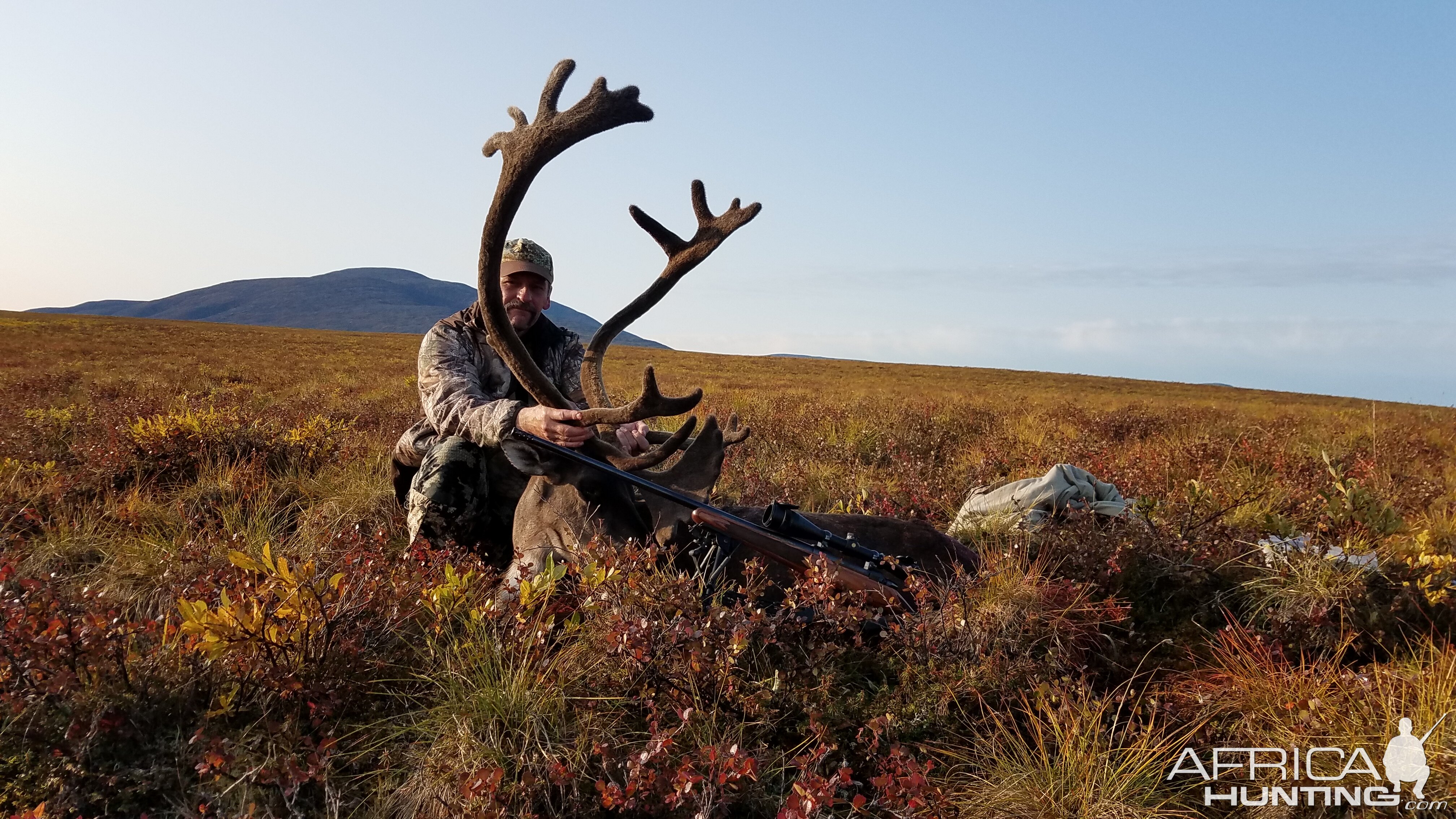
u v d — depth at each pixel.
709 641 2.80
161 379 19.89
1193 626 3.61
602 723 2.69
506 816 2.27
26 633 2.57
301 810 2.36
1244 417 16.00
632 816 2.32
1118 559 3.81
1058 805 2.42
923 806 2.22
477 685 2.78
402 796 2.45
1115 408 20.66
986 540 4.96
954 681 2.94
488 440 3.64
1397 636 3.39
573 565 3.30
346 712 2.77
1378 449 9.09
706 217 3.81
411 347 57.84
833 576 3.17
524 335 4.38
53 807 2.26
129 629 2.76
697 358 73.31
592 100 2.90
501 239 3.18
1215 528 4.34
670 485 3.56
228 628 2.68
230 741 2.48
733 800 2.37
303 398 14.41
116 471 5.96
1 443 6.86
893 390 31.48
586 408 4.44
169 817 2.31
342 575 3.02
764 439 9.72
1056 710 2.79
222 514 5.16
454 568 3.54
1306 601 3.58
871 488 6.41
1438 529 5.35
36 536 4.62
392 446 7.73
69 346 37.34
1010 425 12.33
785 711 2.81
